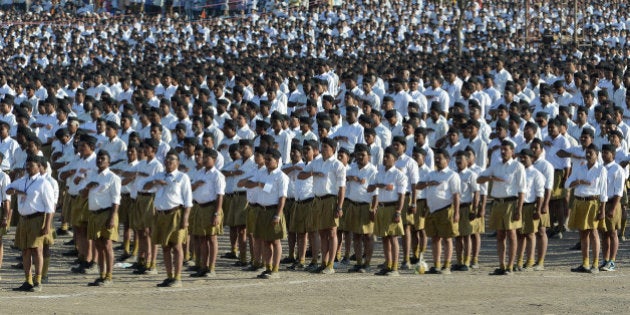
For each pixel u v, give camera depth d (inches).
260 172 1274.6
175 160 1210.6
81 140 1316.4
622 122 1562.5
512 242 1284.4
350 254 1446.9
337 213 1293.1
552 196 1534.2
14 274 1332.4
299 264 1349.7
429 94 1788.9
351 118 1501.0
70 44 3093.0
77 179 1311.5
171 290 1181.1
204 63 2396.7
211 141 1370.6
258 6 3607.3
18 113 1568.7
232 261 1417.3
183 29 3363.7
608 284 1190.9
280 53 2829.7
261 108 1614.2
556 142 1530.5
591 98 1636.3
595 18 3452.3
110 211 1223.5
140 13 3668.8
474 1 3464.6
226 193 1391.5
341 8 3499.0
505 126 1462.8
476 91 1806.1
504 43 3026.6
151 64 2460.6
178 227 1206.9
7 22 3472.0
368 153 1304.1
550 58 2586.1
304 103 1804.9
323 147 1302.9
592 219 1289.4
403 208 1333.7
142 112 1524.4
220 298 1119.0
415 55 2554.1
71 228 1619.1
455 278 1247.5
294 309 1041.5
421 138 1396.4
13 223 1502.2
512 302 1062.4
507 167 1279.5
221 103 1637.6
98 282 1229.1
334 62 2327.8
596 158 1288.1
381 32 3213.6
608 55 2491.4
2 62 2861.7
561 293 1125.1
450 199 1279.5
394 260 1282.0
